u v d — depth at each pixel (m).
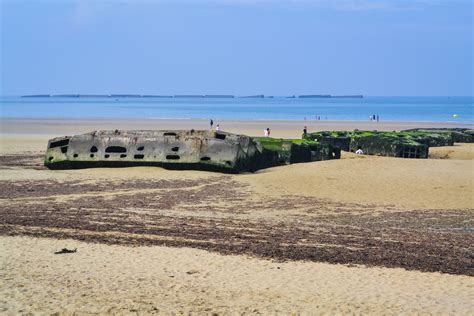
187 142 34.88
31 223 19.97
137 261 15.71
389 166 32.62
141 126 88.88
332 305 12.85
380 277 14.71
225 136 36.22
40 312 12.32
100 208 23.84
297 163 37.28
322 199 26.41
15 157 43.03
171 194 27.67
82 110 169.88
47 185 29.94
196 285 14.00
